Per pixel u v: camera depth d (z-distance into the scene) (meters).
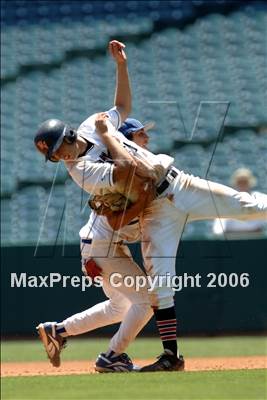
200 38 60.38
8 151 52.81
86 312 22.03
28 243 42.81
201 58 58.97
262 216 21.06
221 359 28.98
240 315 38.25
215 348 34.47
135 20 61.78
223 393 15.15
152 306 20.77
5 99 57.38
